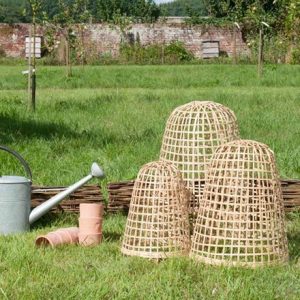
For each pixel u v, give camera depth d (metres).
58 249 4.76
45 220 5.54
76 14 26.36
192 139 5.11
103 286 4.12
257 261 4.46
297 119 10.30
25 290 4.10
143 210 4.65
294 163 6.96
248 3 30.16
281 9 23.11
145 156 7.52
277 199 4.52
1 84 17.02
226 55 29.86
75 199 5.66
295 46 23.78
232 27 29.80
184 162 5.11
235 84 17.17
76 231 4.94
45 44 26.12
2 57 29.80
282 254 4.52
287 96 13.32
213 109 5.16
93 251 4.74
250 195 4.48
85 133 8.99
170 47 28.52
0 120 9.97
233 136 5.19
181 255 4.62
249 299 4.04
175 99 12.88
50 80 18.02
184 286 4.18
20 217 5.14
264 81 17.28
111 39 29.34
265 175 4.50
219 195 4.50
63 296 4.04
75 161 7.32
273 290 4.14
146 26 29.92
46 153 7.65
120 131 9.23
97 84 17.20
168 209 4.64
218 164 4.52
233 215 4.46
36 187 5.64
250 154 4.50
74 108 11.53
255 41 25.83
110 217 5.63
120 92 14.73
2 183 5.09
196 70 21.31
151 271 4.40
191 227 5.00
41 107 11.63
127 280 4.23
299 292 4.14
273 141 8.36
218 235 4.49
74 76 19.12
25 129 9.23
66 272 4.36
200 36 30.03
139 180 4.69
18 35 29.91
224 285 4.20
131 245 4.66
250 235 4.46
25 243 4.83
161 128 9.41
